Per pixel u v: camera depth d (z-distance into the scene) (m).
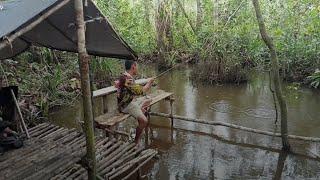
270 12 10.59
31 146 4.31
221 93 8.87
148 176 4.63
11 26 2.91
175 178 4.57
